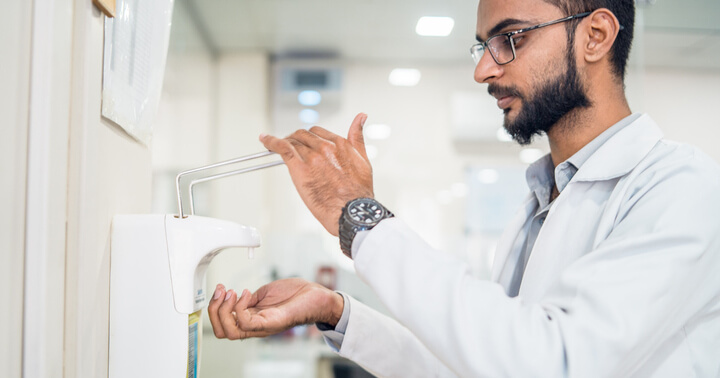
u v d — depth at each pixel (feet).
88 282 1.70
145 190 2.31
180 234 1.90
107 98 1.81
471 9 10.96
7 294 1.42
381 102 13.50
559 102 2.17
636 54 11.32
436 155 13.43
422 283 1.63
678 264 1.61
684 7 10.05
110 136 1.88
